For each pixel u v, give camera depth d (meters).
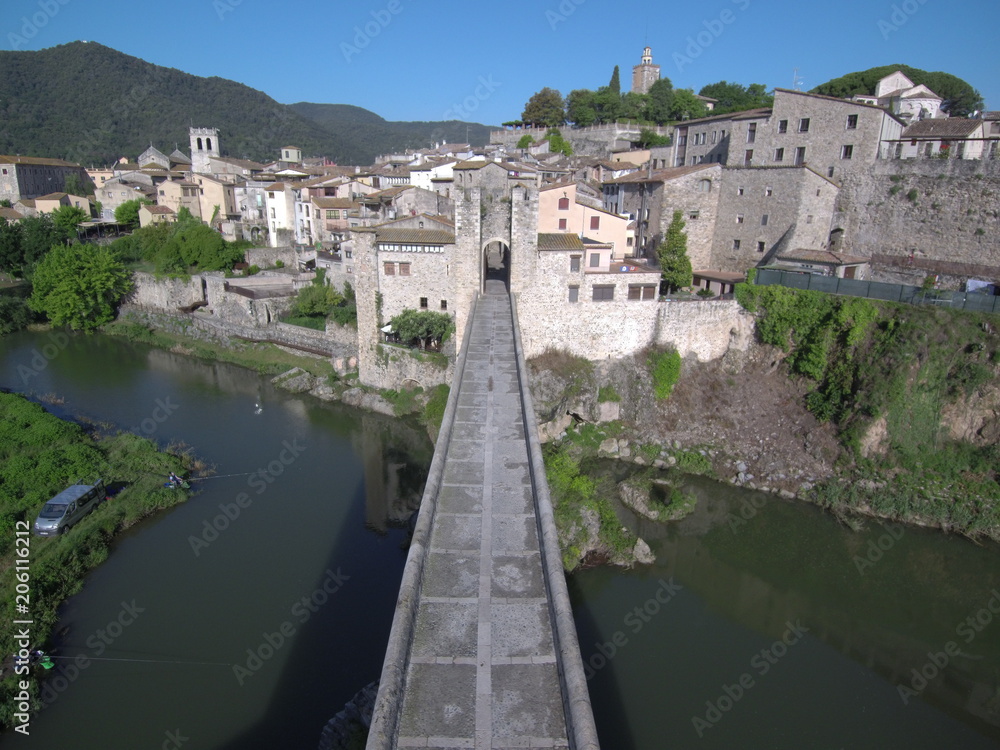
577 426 43.19
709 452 41.72
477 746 11.30
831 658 26.31
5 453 36.12
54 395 48.53
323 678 22.94
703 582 30.47
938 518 34.97
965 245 47.34
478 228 43.12
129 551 30.08
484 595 15.16
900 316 40.34
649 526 34.75
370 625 25.59
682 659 25.47
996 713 24.12
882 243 51.94
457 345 44.44
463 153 100.56
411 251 46.62
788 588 30.55
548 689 12.59
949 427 38.69
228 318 64.88
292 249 78.00
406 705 12.12
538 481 19.62
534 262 43.12
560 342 44.94
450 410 25.14
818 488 37.75
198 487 36.00
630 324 45.50
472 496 19.67
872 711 23.69
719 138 66.44
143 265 80.00
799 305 43.88
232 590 27.48
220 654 23.95
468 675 12.87
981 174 46.22
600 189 67.94
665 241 55.31
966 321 38.78
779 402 43.81
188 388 52.00
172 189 96.69
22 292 76.12
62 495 30.95
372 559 29.92
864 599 30.02
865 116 51.72
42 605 25.52
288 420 45.84
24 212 96.44
